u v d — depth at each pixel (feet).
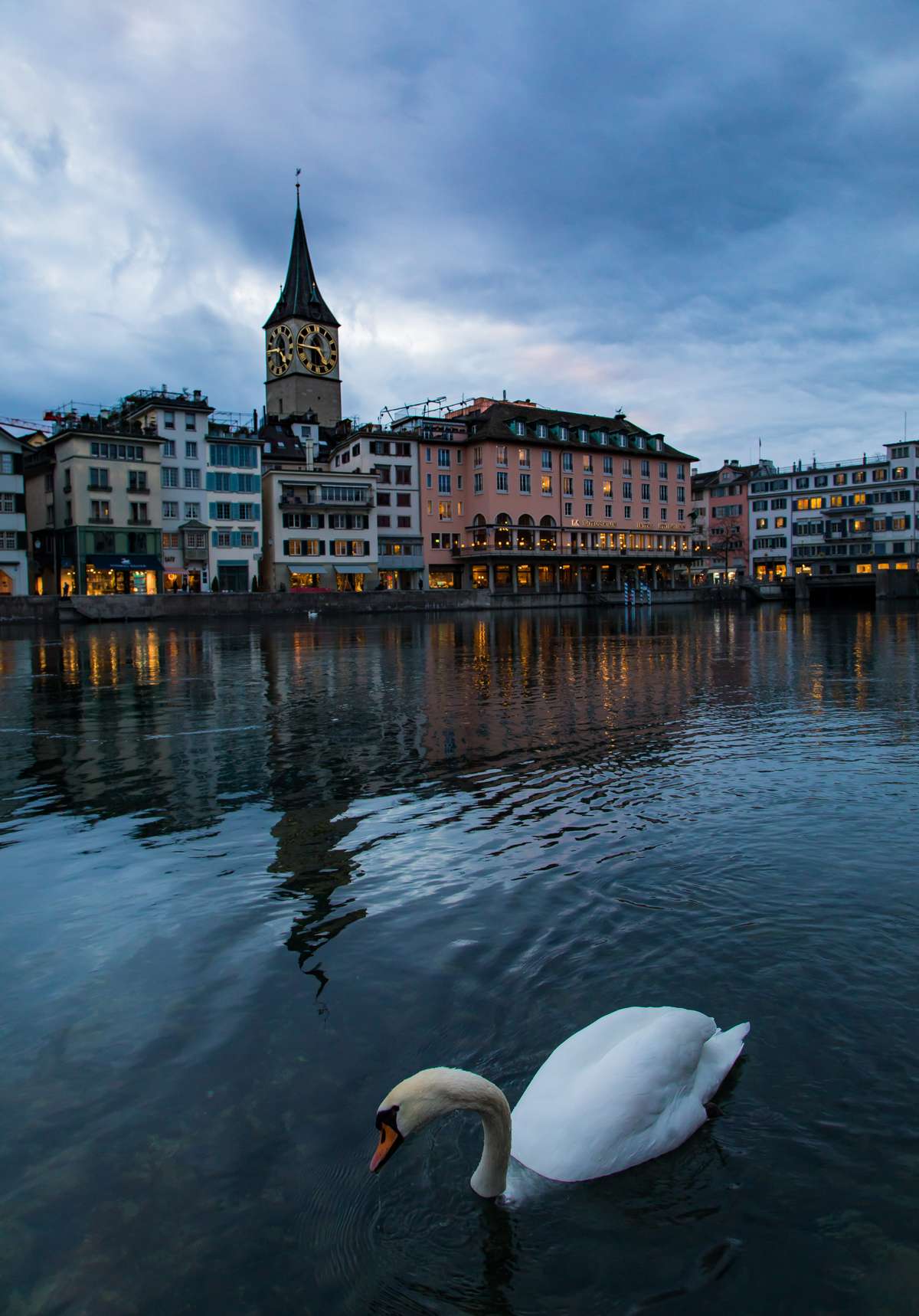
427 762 35.83
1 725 48.26
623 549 344.49
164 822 27.66
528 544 318.45
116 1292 9.16
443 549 309.42
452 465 311.27
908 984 14.98
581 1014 14.26
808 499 386.32
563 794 29.78
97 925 19.13
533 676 69.51
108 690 64.64
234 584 259.39
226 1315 8.82
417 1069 12.93
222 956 17.25
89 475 230.07
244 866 22.97
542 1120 10.42
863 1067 12.46
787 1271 9.04
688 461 368.48
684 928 17.65
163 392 250.16
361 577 284.82
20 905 20.53
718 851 22.80
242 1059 13.44
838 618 188.75
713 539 421.18
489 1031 13.88
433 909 19.29
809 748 36.94
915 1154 10.62
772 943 16.80
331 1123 11.79
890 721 43.86
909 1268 9.02
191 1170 10.98
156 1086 12.85
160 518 241.35
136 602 211.61
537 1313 8.68
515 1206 9.77
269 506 273.33
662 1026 11.18
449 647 108.78
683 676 68.39
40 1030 14.65
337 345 357.00
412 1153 11.00
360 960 16.78
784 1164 10.48
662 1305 8.68
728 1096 11.82
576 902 19.42
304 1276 9.25
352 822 26.99
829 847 22.88
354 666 81.56
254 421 267.59
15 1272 9.46
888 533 362.33
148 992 15.84
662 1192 10.01
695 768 33.40
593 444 330.75
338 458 313.53
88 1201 10.52
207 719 49.11
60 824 27.71
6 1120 12.18
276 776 33.96
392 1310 8.81
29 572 233.76
